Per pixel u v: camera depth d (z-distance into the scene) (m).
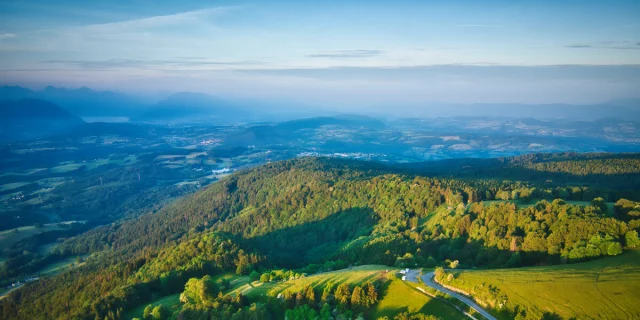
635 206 127.19
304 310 96.88
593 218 117.12
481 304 87.62
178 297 130.50
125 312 123.69
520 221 135.12
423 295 94.88
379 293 99.38
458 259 132.62
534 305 81.69
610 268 91.44
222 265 152.00
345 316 92.38
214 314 103.12
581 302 79.75
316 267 149.38
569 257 105.50
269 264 158.00
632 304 76.56
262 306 101.06
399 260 129.62
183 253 168.62
